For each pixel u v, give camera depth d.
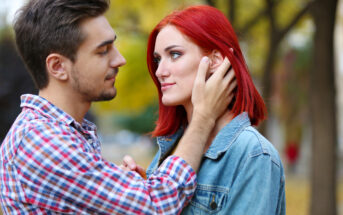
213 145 1.51
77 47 1.53
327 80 4.96
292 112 16.52
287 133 16.78
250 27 6.59
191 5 1.64
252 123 1.64
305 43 15.30
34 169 1.40
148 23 6.40
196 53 1.54
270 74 6.55
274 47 6.47
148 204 1.38
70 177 1.39
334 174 5.01
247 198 1.38
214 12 1.57
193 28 1.52
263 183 1.38
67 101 1.60
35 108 1.54
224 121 1.59
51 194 1.40
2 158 1.52
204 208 1.45
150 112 20.97
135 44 9.37
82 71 1.56
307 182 12.08
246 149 1.44
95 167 1.42
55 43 1.52
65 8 1.51
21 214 1.44
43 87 1.61
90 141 1.66
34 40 1.55
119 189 1.40
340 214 6.73
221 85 1.52
